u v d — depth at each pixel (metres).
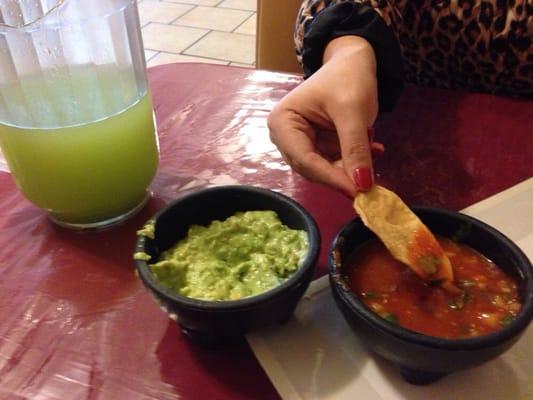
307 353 0.56
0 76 0.66
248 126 0.91
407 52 1.07
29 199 0.71
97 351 0.58
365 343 0.52
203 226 0.64
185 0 3.25
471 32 0.99
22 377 0.55
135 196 0.73
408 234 0.55
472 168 0.81
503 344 0.46
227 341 0.58
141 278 0.54
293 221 0.62
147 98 0.72
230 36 2.88
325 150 0.73
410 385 0.54
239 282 0.56
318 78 0.72
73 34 0.68
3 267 0.68
